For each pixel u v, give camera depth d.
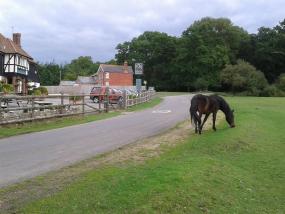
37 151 13.39
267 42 114.25
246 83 95.88
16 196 8.52
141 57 127.88
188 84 115.44
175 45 123.94
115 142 15.52
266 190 10.35
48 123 21.42
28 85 60.88
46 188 9.09
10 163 11.55
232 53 114.00
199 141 15.51
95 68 154.25
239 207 8.69
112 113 29.12
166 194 8.22
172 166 10.41
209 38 112.62
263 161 13.48
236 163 12.73
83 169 10.94
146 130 19.27
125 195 8.15
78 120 23.41
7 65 58.06
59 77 126.81
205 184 9.34
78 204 7.79
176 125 21.38
